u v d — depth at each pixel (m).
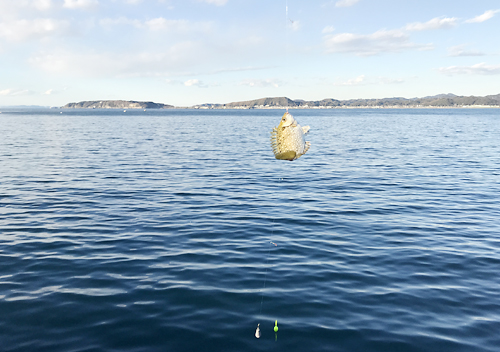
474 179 22.67
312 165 28.39
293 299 8.37
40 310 7.80
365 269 9.96
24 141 46.75
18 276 9.40
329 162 29.95
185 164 28.44
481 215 14.99
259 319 7.56
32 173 24.06
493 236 12.48
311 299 8.38
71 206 16.16
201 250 11.30
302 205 16.64
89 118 139.25
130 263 10.28
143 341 6.81
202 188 20.09
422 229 13.27
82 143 44.66
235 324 7.38
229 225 13.73
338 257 10.78
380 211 15.66
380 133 63.72
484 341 6.79
